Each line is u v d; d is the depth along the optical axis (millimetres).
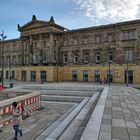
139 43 49312
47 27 62312
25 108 15758
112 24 53125
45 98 25234
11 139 10398
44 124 13375
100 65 55250
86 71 58125
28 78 66312
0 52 85500
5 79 77688
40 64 65125
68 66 61656
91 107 15203
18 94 18531
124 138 7273
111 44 53938
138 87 36250
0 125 12180
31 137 10648
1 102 12547
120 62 52344
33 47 68188
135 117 10875
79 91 28969
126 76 51188
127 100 17969
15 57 80625
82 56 59281
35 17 66000
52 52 61969
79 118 11547
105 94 21734
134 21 49500
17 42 79438
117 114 11578
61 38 63594
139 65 49219
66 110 18531
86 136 7125
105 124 9180
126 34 51625
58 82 57312
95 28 56344
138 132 8070
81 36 59500
